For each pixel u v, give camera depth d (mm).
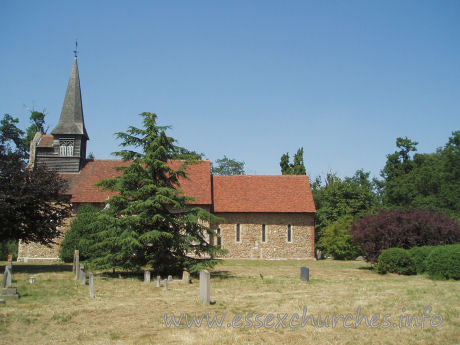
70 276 21156
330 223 46219
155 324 11289
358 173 72500
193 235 22266
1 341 9773
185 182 38469
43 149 37312
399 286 19062
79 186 35875
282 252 38188
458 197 43344
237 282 20344
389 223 27141
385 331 10719
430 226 26312
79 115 38094
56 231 24641
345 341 9820
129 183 21906
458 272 21438
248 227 38344
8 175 22547
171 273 22172
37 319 11688
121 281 19938
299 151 56375
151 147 21703
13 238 23875
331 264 33906
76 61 38812
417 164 57438
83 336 10203
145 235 20344
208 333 10477
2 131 54156
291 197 39938
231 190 40469
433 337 10148
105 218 21094
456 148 48656
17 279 19688
